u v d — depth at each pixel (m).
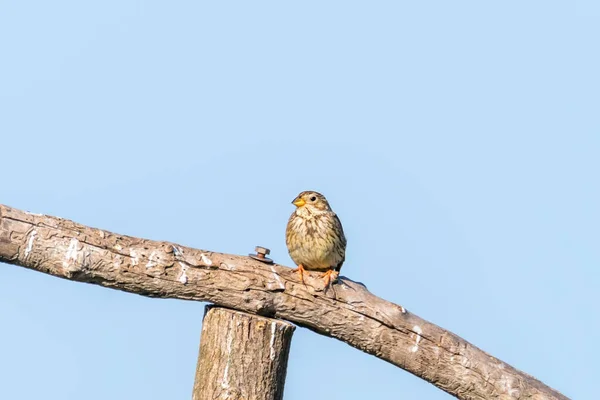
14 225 11.47
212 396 11.74
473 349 12.98
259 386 11.78
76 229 11.73
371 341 12.71
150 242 12.04
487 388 12.91
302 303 12.46
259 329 11.87
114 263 11.78
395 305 12.83
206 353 12.01
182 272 12.01
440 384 13.01
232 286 12.16
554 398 13.02
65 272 11.66
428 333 12.81
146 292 12.11
